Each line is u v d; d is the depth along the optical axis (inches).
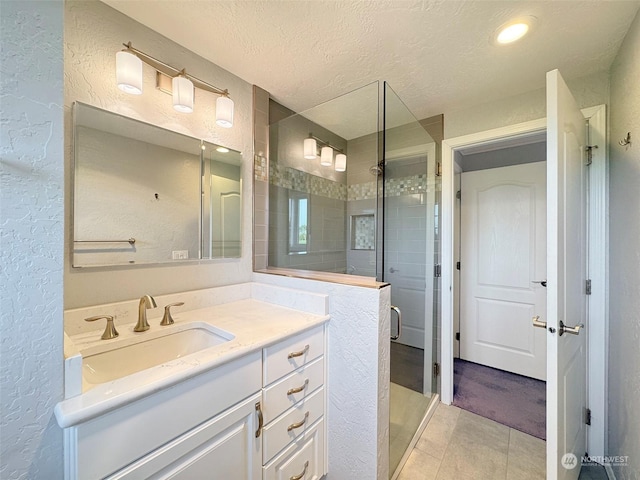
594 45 51.4
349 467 51.3
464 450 62.3
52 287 25.8
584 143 58.2
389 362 52.2
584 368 58.5
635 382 44.9
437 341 82.4
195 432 33.1
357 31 49.1
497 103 73.5
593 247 59.6
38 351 25.1
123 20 47.1
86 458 25.3
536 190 94.2
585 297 59.1
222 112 58.4
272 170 74.3
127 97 48.2
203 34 50.9
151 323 48.7
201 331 49.3
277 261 75.0
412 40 51.1
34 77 24.6
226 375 36.2
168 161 54.1
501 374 97.5
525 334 96.0
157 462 29.8
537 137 76.0
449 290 81.4
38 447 25.3
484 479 54.8
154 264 52.6
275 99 75.0
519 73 61.3
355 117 68.3
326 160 73.9
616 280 53.7
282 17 46.2
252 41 52.6
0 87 22.9
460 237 109.0
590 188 60.2
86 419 24.8
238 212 66.6
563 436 44.1
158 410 29.9
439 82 65.2
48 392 25.6
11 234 23.6
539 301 93.3
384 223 64.1
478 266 105.0
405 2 42.5
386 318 50.8
